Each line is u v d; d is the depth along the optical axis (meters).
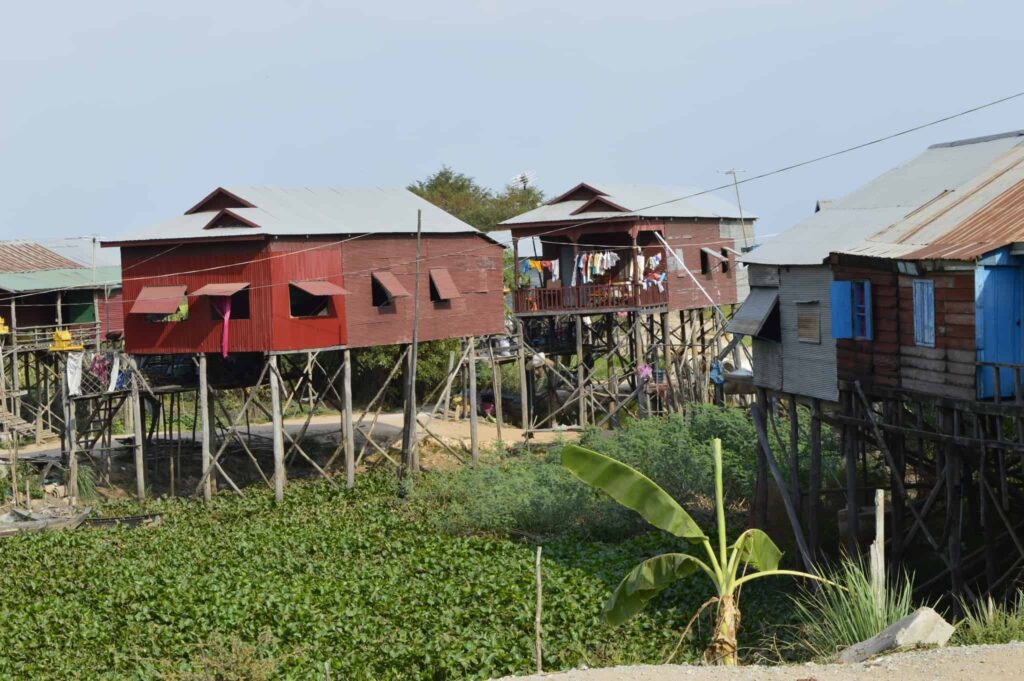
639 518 32.47
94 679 21.14
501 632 23.30
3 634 24.02
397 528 34.38
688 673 15.03
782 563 27.48
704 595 24.95
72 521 35.59
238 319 37.97
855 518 24.69
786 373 26.98
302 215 39.34
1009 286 21.16
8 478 39.62
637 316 45.28
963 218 23.34
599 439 38.81
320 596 26.28
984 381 21.00
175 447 44.09
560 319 50.31
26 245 55.38
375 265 40.16
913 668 14.38
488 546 31.14
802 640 19.34
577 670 15.95
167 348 39.00
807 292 25.98
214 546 32.06
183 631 24.05
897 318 23.08
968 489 27.03
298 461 44.03
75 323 49.97
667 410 44.78
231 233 37.09
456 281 42.94
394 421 50.78
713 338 48.66
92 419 42.09
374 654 22.27
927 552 26.25
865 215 26.38
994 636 17.08
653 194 49.78
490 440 46.38
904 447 24.81
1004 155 26.00
